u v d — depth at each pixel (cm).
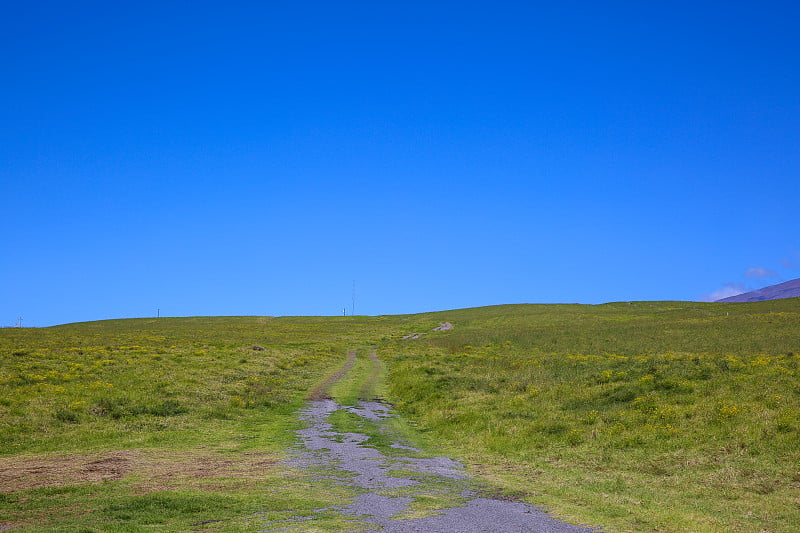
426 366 5059
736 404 2220
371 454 2234
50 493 1547
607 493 1561
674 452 1928
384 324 13250
